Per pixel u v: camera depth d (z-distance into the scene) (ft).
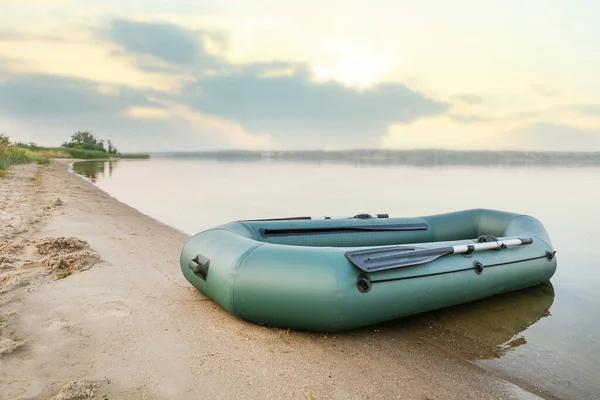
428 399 8.95
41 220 24.34
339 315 10.91
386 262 11.89
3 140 84.79
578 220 36.32
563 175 93.30
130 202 43.60
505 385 9.95
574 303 16.05
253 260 11.46
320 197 51.06
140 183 69.21
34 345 9.61
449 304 13.65
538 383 10.20
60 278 14.20
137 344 10.11
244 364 9.60
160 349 9.96
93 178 75.31
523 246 16.60
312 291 10.83
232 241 12.78
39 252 16.39
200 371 9.15
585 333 13.33
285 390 8.71
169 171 109.40
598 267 21.38
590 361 11.48
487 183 71.87
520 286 16.17
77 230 22.45
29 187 43.01
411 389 9.28
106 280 14.42
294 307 10.92
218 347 10.29
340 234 17.48
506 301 16.15
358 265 11.18
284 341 10.91
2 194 34.99
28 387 7.98
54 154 176.65
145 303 12.69
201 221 32.81
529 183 71.77
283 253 11.52
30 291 12.80
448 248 13.74
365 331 12.32
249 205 43.27
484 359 11.32
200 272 12.54
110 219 28.02
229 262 11.76
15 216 24.66
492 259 15.14
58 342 9.82
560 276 19.75
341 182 73.67
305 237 16.57
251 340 10.78
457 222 20.88
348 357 10.49
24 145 171.83
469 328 13.38
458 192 57.41
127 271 15.72
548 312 15.07
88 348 9.70
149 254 18.85
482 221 21.12
